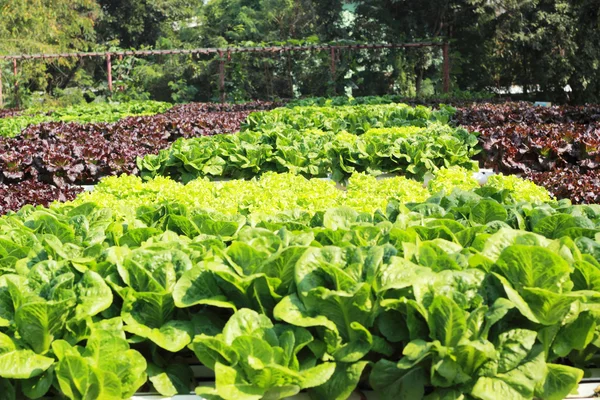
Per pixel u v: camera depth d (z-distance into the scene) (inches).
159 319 142.3
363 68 1672.0
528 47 1494.8
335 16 1737.2
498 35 1485.0
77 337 135.9
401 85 1574.8
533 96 1583.4
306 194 283.7
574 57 1438.2
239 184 316.8
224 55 1496.1
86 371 123.2
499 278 131.3
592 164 434.9
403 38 1476.4
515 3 1455.5
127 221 208.8
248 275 143.3
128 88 1503.4
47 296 137.6
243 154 463.5
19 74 1412.4
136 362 129.6
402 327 135.8
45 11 1771.7
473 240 173.8
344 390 128.0
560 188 342.3
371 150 452.4
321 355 132.9
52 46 1733.5
